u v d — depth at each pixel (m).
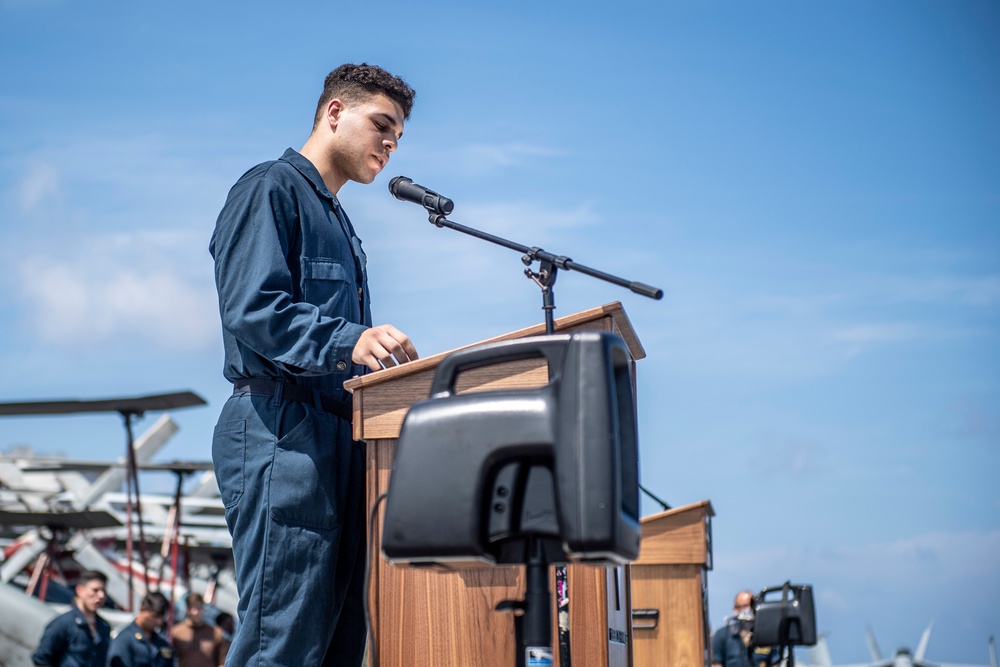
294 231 2.85
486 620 2.46
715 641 8.01
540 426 1.90
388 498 1.96
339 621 2.86
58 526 11.91
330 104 3.12
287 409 2.73
